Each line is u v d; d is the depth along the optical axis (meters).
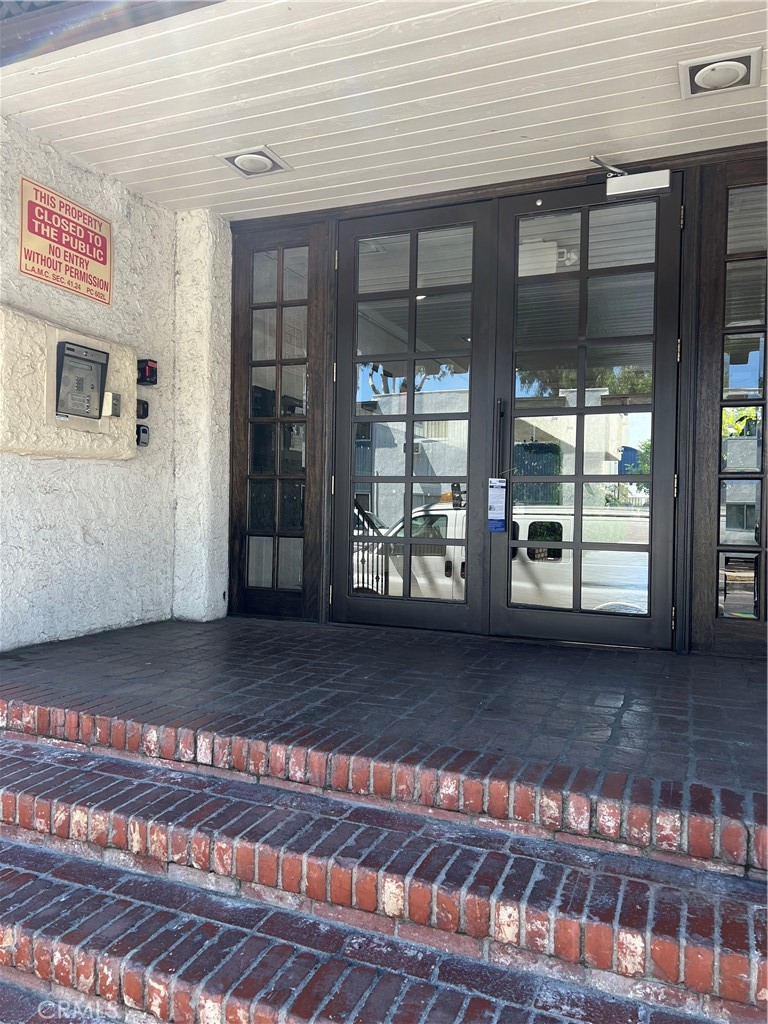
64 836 2.60
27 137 4.13
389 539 5.11
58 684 3.51
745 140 4.15
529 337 4.73
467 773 2.43
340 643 4.57
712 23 3.13
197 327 5.31
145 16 3.12
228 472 5.53
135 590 5.06
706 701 3.29
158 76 3.58
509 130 4.07
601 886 2.06
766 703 3.26
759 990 1.76
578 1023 1.79
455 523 4.94
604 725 2.94
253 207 5.24
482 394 4.84
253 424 5.53
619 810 2.24
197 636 4.73
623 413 4.52
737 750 2.66
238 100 3.80
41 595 4.34
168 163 4.55
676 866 2.18
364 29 3.21
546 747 2.68
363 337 5.19
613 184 4.42
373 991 1.90
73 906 2.28
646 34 3.21
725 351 4.33
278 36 3.25
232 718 3.00
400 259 5.08
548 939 1.94
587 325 4.61
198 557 5.33
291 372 5.43
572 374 4.64
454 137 4.15
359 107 3.84
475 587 4.86
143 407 4.98
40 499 4.30
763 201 4.23
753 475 4.25
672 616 4.40
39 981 2.14
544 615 4.67
